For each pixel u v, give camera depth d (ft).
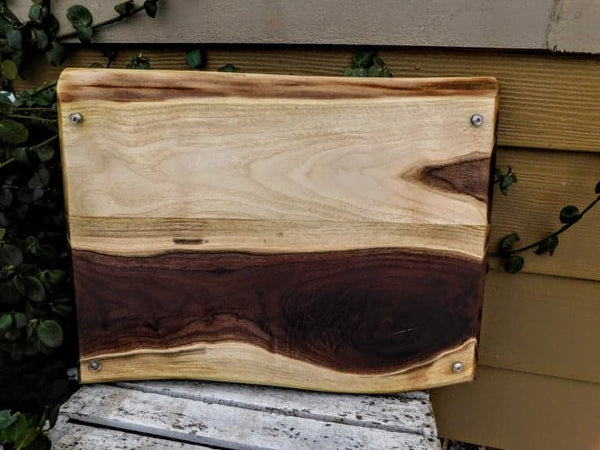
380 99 1.90
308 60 2.29
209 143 1.95
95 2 2.30
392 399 2.07
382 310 2.04
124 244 2.03
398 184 1.95
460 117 1.89
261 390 2.09
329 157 1.95
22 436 1.77
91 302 2.07
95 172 1.98
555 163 2.27
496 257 2.41
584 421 2.57
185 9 2.26
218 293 2.06
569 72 2.15
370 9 2.17
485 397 2.63
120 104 1.93
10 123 2.04
